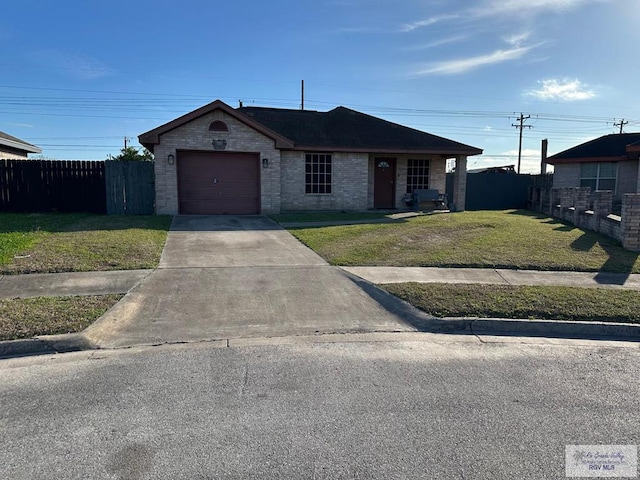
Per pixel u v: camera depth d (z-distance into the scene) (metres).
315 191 18.75
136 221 13.53
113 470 2.89
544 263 8.83
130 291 6.81
